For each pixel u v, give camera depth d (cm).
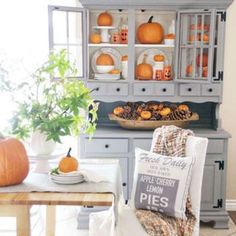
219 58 327
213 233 324
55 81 217
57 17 333
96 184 199
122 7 327
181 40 326
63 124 203
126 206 249
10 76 224
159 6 326
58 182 198
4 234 303
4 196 180
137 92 334
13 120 207
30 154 217
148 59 357
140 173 247
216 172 329
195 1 318
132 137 326
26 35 353
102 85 332
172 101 335
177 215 232
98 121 368
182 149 253
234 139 374
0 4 350
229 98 369
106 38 348
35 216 315
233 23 360
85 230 320
